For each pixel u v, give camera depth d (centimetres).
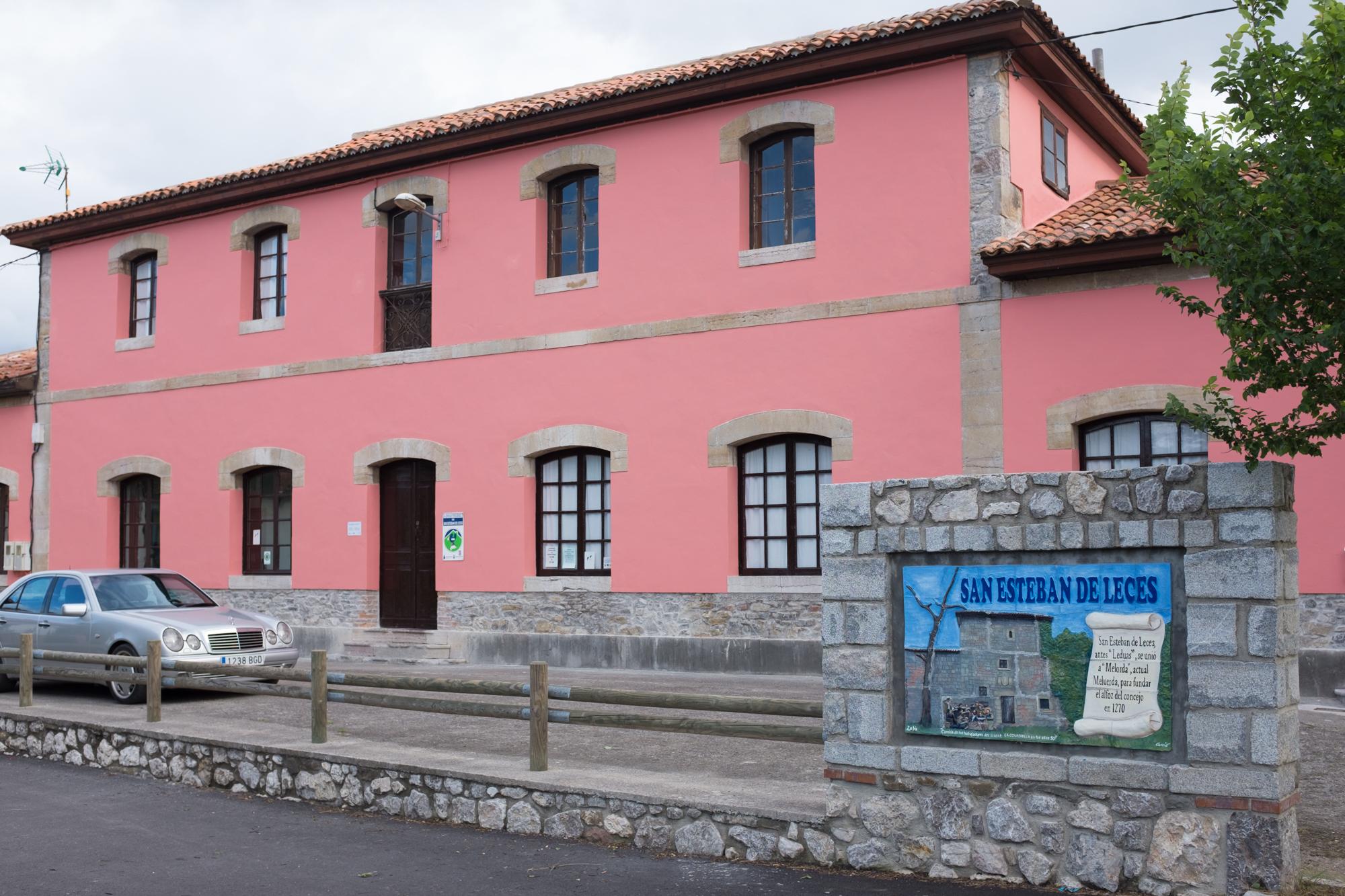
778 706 691
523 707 804
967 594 627
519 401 1645
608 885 636
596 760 913
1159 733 571
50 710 1161
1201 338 1224
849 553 659
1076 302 1287
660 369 1535
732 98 1500
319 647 1797
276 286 1916
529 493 1645
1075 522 596
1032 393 1302
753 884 627
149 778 990
